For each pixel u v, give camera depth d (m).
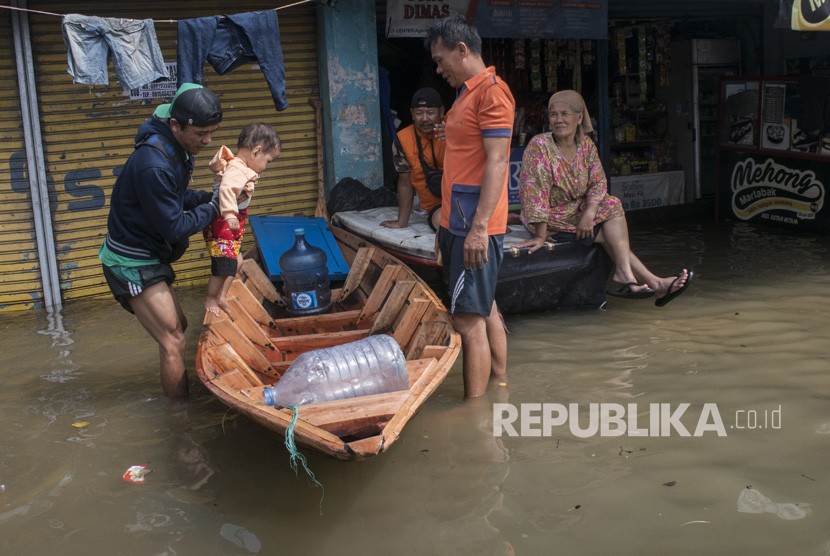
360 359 4.16
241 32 6.15
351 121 8.28
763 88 9.49
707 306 6.62
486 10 8.43
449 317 4.93
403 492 3.87
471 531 3.51
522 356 5.68
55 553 3.46
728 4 10.68
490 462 4.14
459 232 4.75
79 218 7.46
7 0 6.81
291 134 8.25
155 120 4.64
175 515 3.73
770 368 5.25
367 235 7.14
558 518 3.59
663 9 10.31
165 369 5.05
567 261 6.41
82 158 7.38
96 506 3.84
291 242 7.12
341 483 3.98
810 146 9.02
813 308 6.42
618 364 5.45
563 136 6.25
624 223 6.33
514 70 10.10
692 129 10.94
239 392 4.01
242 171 4.92
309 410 3.73
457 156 4.73
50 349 6.19
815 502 3.63
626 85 11.03
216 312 5.05
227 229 4.95
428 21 8.41
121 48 5.79
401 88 10.00
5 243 7.20
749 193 9.84
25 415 4.94
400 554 3.36
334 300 6.54
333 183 8.36
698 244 8.94
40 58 7.10
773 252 8.34
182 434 4.61
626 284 6.18
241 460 4.27
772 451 4.14
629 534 3.44
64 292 7.51
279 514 3.71
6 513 3.80
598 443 4.31
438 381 4.11
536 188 6.30
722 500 3.69
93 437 4.60
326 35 8.03
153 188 4.49
